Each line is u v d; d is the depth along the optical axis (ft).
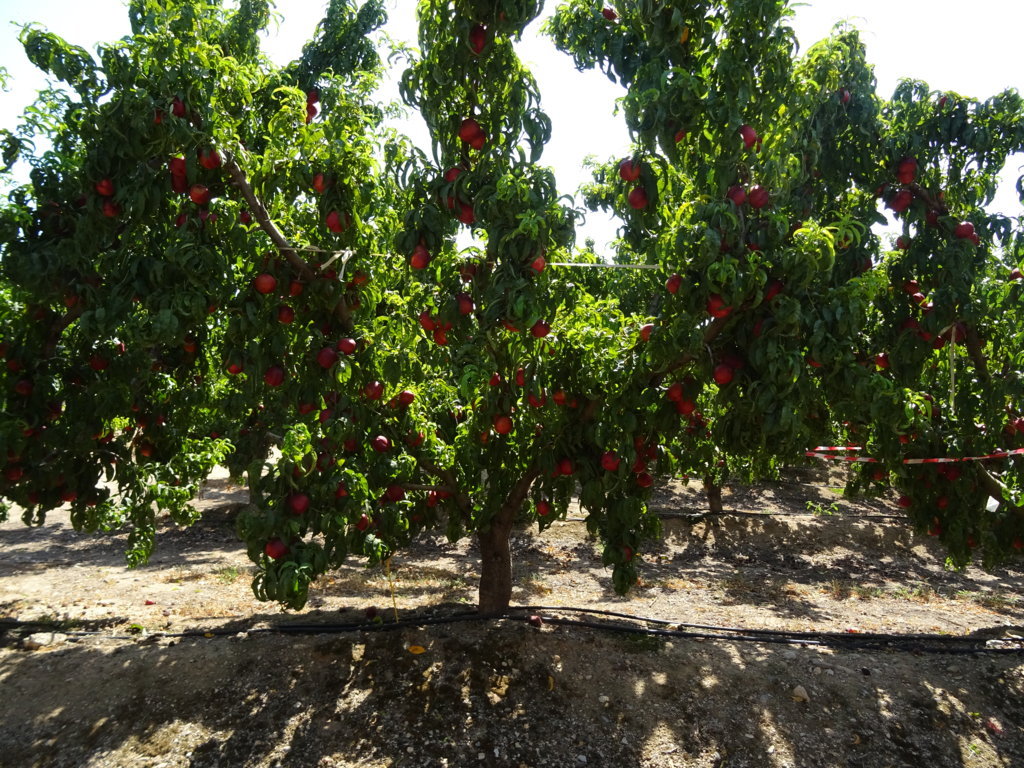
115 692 13.33
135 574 25.64
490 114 11.48
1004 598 28.76
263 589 11.25
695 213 11.14
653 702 13.51
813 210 16.29
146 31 11.95
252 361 12.43
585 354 14.06
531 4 10.64
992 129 14.62
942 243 14.83
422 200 12.20
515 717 12.82
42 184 13.28
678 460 17.24
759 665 15.34
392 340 13.67
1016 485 16.83
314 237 13.41
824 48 11.90
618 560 15.08
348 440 13.65
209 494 45.83
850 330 11.16
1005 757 12.34
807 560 36.40
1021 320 16.15
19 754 11.44
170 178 11.43
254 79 12.59
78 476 15.47
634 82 11.67
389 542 15.96
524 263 10.66
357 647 15.14
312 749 11.82
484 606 18.01
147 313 10.71
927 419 14.08
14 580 24.49
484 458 16.51
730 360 12.11
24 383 13.89
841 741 12.55
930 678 15.01
